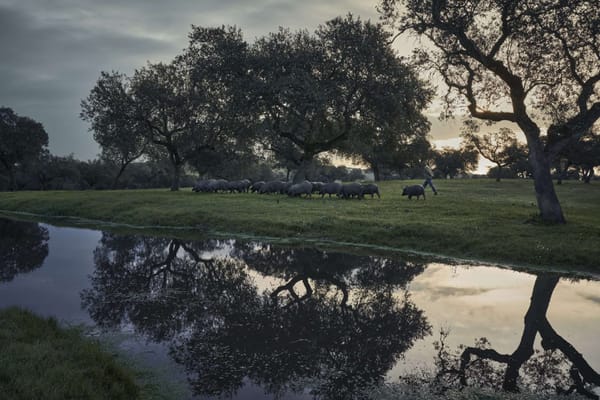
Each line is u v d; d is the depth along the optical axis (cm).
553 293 1073
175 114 4369
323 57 3578
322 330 821
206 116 4544
